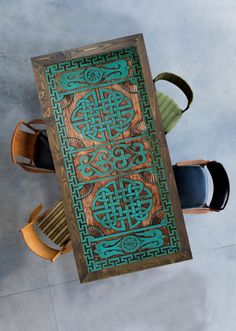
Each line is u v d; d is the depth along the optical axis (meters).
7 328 4.28
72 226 3.47
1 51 4.32
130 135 3.52
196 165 3.97
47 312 4.30
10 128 4.31
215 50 4.48
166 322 4.36
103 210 3.50
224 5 4.49
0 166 4.29
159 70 4.43
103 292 4.34
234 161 4.45
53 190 4.32
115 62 3.53
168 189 3.50
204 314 4.38
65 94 3.51
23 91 4.33
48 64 3.49
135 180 3.51
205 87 4.46
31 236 3.59
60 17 4.37
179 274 4.38
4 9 4.34
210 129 4.44
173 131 4.42
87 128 3.51
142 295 4.36
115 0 4.42
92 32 4.39
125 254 3.49
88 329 4.32
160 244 3.50
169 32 4.45
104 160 3.51
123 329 4.33
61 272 4.32
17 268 4.29
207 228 4.41
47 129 3.49
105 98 3.52
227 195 3.66
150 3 4.44
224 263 4.41
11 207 4.29
